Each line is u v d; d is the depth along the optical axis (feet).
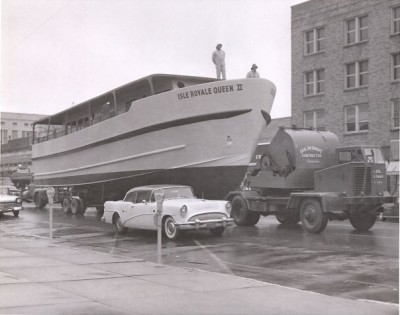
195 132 67.72
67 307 22.94
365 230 61.52
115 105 80.38
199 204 52.37
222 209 53.36
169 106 69.46
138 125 73.82
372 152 59.77
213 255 41.78
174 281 29.55
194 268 35.47
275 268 35.24
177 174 70.74
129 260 37.93
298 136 63.57
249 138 66.08
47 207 116.26
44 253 41.98
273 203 64.44
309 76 132.87
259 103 65.51
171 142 70.08
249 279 30.30
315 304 23.97
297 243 48.91
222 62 73.92
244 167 67.10
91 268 34.17
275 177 64.23
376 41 117.39
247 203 67.21
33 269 33.65
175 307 23.21
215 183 69.26
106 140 81.00
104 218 61.57
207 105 66.54
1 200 86.02
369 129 118.11
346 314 22.15
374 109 117.50
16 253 41.93
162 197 35.76
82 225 71.00
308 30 132.36
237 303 24.08
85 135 87.10
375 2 117.60
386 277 31.60
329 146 64.75
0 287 27.50
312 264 36.68
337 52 125.29
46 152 104.32
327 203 56.59
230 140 66.33
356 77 121.80
